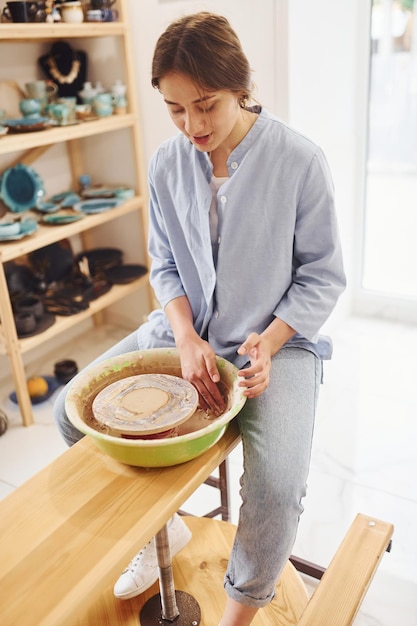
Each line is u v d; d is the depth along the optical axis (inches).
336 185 101.3
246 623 43.3
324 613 41.5
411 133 133.0
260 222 48.2
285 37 80.5
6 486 77.5
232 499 74.1
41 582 31.8
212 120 41.8
